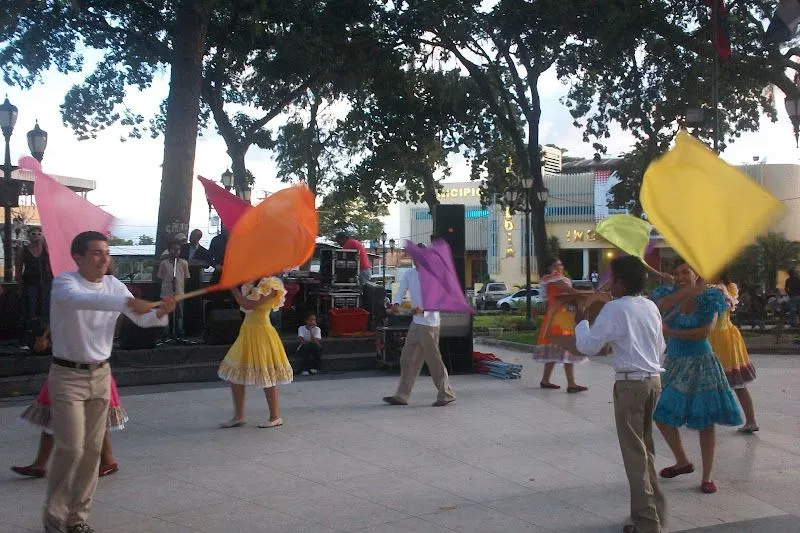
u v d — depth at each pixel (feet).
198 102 52.08
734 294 24.64
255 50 69.62
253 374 24.94
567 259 154.51
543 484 19.42
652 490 15.97
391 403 29.63
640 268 16.39
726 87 74.23
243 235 14.42
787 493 18.84
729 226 12.45
